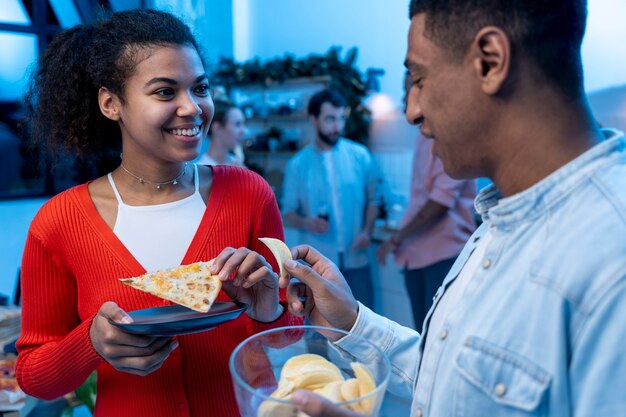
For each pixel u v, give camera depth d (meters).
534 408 0.65
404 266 3.43
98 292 1.17
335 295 1.01
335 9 5.25
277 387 0.87
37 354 1.15
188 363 1.18
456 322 0.75
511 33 0.66
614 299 0.61
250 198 1.29
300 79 5.04
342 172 3.76
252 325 1.26
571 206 0.68
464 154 0.75
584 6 0.69
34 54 4.96
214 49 6.07
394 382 1.05
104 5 1.31
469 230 3.24
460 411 0.71
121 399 1.17
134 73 1.11
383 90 4.80
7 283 5.00
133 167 1.23
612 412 0.61
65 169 1.49
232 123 3.74
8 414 1.71
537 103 0.69
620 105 3.45
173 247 1.21
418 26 0.73
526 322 0.67
